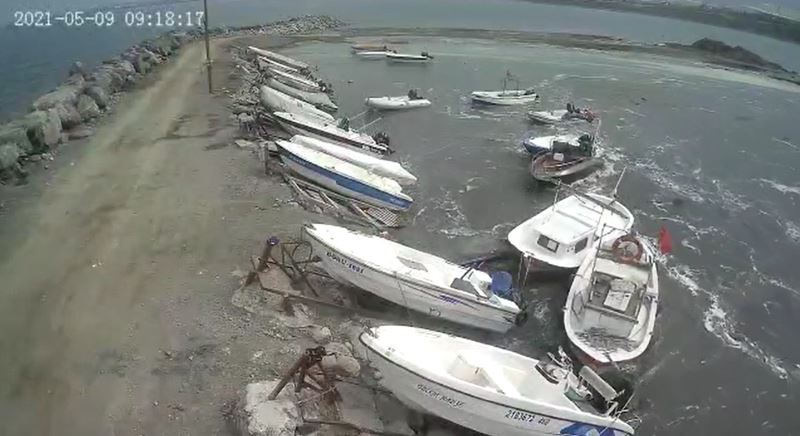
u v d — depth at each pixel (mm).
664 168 30359
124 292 16609
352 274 17156
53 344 14539
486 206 25266
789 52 66438
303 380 13125
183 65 42031
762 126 37562
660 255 22219
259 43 53875
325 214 22469
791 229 24984
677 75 50312
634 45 62031
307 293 17453
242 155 26391
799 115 40312
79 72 36000
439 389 12953
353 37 59562
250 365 14430
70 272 17266
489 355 14336
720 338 18297
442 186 26844
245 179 24062
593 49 59125
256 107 31891
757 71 53938
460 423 13414
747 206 26781
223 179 23891
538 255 19812
